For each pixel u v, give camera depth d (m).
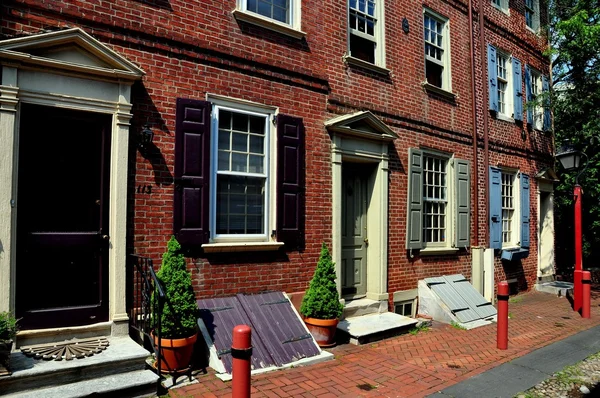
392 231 7.94
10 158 4.26
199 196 5.52
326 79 7.09
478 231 9.80
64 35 4.54
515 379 5.14
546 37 12.98
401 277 8.05
